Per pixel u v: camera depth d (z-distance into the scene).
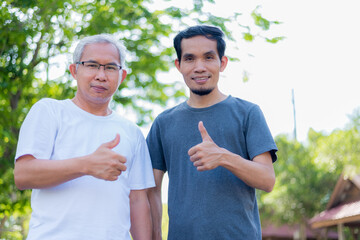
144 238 2.65
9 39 6.65
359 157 16.45
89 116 2.50
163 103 9.66
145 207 2.70
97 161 2.10
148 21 8.65
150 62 9.02
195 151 2.43
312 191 19.25
